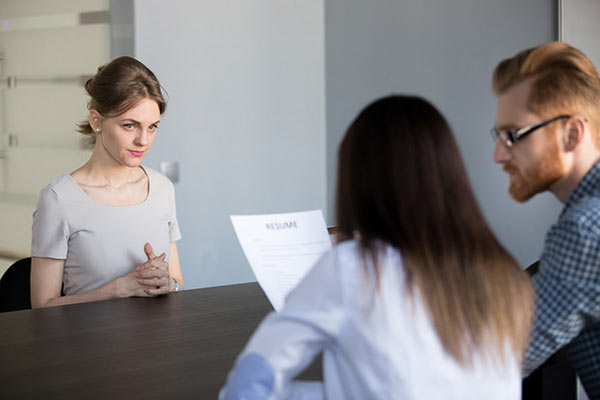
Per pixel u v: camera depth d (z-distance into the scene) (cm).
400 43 388
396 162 86
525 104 117
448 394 81
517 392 88
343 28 429
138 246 219
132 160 209
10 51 372
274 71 420
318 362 133
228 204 403
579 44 312
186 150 382
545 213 319
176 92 375
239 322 167
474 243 86
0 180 377
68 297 200
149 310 179
